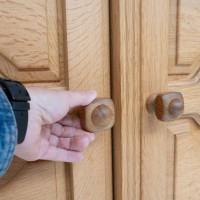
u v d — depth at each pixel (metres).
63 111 0.25
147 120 0.29
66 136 0.27
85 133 0.26
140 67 0.28
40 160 0.27
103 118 0.25
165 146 0.31
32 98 0.23
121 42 0.27
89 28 0.26
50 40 0.26
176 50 0.30
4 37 0.24
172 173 0.32
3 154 0.19
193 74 0.32
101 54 0.27
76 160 0.27
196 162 0.33
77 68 0.26
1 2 0.23
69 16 0.26
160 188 0.31
